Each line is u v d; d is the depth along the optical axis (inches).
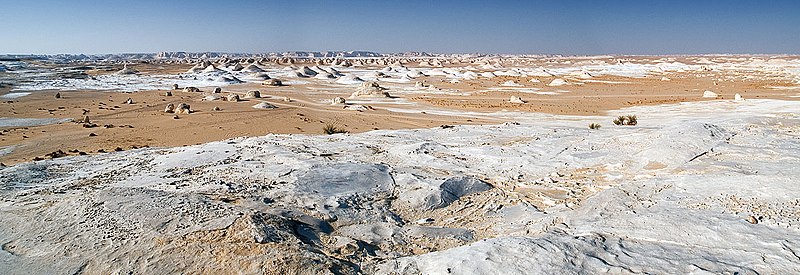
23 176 528.4
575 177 427.2
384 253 288.0
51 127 1101.7
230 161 553.9
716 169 390.6
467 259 246.4
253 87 2385.6
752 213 289.9
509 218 345.1
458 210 371.6
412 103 1673.2
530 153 517.7
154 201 349.1
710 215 291.9
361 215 351.3
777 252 239.1
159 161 583.2
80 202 358.3
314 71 3405.5
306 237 302.5
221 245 275.9
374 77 3043.8
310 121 1198.3
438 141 642.8
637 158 450.6
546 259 241.9
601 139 545.0
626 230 280.7
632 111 1419.8
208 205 340.2
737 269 225.5
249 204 354.9
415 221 352.5
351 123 1181.7
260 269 249.0
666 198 331.9
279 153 574.6
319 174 446.3
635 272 228.7
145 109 1438.2
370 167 470.3
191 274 253.6
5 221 352.5
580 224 300.7
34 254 293.3
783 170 367.9
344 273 248.2
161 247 281.4
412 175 437.1
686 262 235.9
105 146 878.4
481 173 459.5
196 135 1002.1
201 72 3602.4
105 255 279.9
